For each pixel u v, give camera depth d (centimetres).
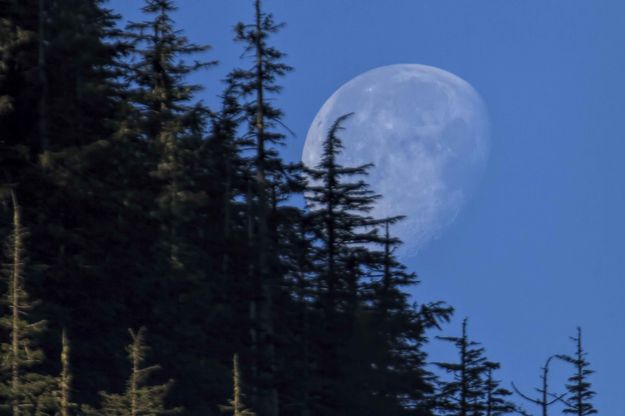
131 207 18338
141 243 18862
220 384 18288
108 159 18350
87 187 17425
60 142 18588
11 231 16438
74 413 15312
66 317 16438
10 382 14625
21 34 18112
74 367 16538
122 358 17025
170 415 16588
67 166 17462
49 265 16812
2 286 16088
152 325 18538
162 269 18588
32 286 16400
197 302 18725
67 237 16988
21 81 18512
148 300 18438
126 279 18175
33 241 16975
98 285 17175
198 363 18288
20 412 14338
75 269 16938
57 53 18300
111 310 17112
